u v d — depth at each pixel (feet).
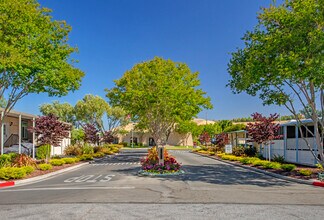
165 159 52.60
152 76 80.18
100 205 24.79
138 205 24.75
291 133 74.33
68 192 31.68
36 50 47.75
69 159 68.49
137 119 106.52
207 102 96.63
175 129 196.44
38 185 38.73
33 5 48.70
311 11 36.29
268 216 21.12
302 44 37.32
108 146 134.82
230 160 78.38
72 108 187.11
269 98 47.34
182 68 90.58
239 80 46.52
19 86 51.96
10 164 51.52
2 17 43.01
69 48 54.03
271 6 42.55
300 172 44.21
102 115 172.04
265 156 82.69
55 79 50.83
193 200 26.91
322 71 35.53
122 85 86.58
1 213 22.36
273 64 39.68
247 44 45.09
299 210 23.02
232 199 27.45
